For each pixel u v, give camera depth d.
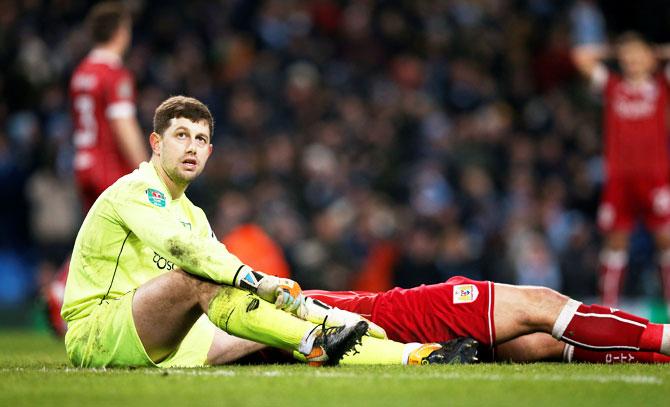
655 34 68.44
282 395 15.30
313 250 53.69
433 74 67.31
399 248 53.62
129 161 33.75
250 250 49.56
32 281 56.19
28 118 62.09
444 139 62.09
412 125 63.81
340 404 14.57
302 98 64.62
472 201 57.81
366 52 68.56
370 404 14.58
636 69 41.28
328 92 66.12
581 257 55.19
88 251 19.64
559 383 16.44
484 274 54.34
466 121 63.94
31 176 58.12
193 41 67.31
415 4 70.31
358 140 63.06
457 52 68.44
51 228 55.03
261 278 18.23
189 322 18.95
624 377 17.19
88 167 33.72
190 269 18.42
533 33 69.50
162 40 66.69
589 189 60.91
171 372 18.03
